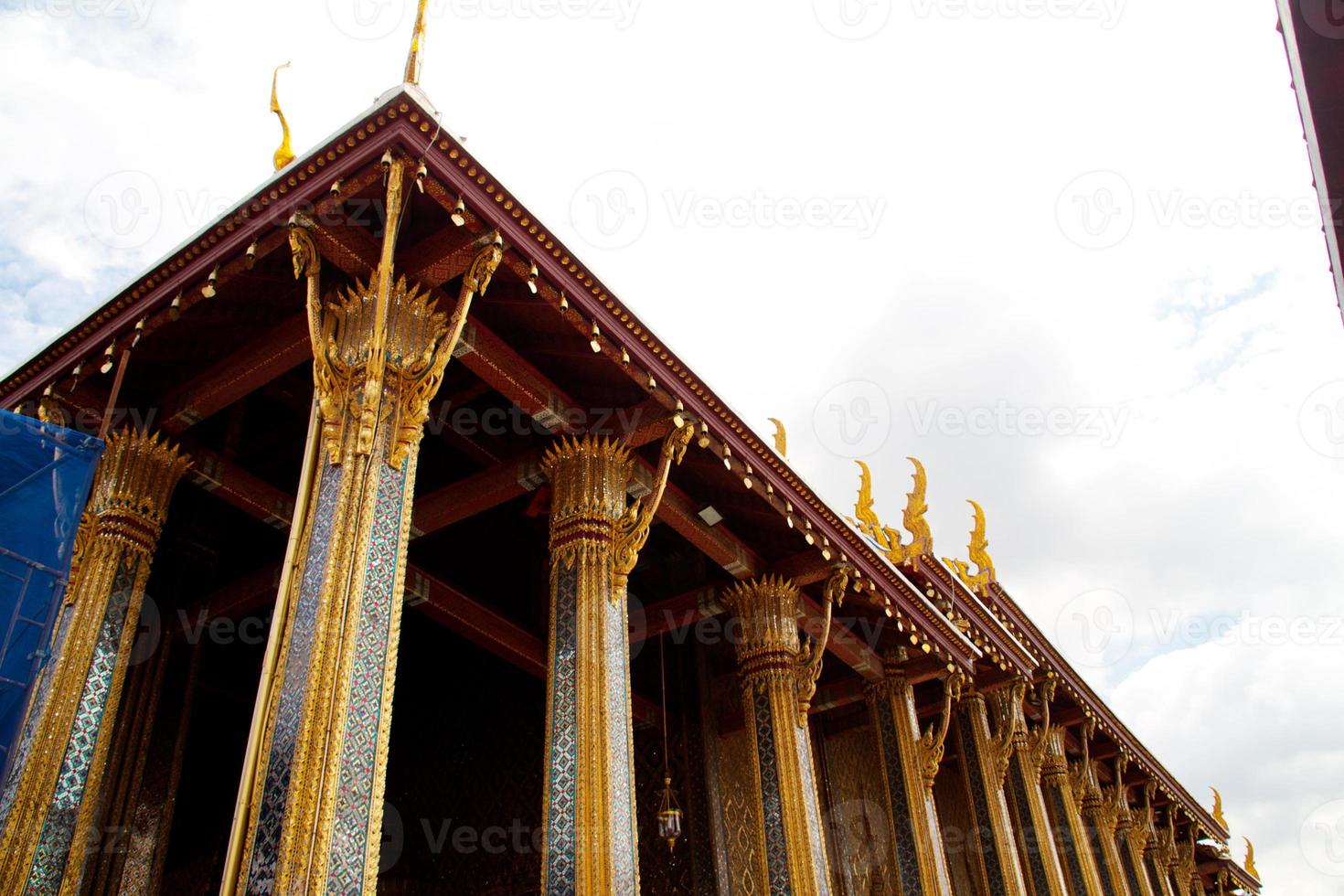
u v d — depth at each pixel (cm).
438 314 763
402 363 720
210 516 1130
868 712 1488
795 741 1091
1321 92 364
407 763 1415
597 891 733
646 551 1267
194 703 1220
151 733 1006
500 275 792
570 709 814
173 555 1078
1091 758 2177
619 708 827
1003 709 1596
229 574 1180
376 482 663
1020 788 1598
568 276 784
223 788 1260
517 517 1259
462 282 775
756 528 1148
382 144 672
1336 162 377
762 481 1014
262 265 776
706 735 1338
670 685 1388
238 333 846
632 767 820
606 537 888
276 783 563
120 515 835
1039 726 1780
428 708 1446
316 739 563
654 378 870
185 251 754
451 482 1145
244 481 955
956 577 1491
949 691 1366
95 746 759
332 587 612
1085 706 1917
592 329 807
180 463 891
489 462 1041
